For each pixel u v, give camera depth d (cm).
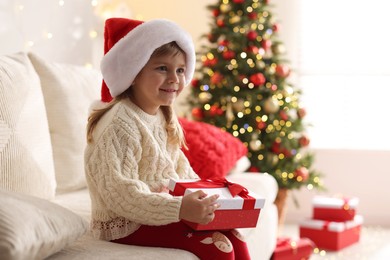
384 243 409
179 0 496
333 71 481
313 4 481
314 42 483
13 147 201
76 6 396
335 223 387
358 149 469
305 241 342
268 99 390
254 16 402
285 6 477
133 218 170
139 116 190
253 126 396
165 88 190
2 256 124
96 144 179
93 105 217
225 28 403
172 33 186
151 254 158
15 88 209
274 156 396
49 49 360
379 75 475
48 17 358
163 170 189
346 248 393
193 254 171
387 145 473
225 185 183
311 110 485
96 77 292
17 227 130
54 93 253
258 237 271
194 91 414
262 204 179
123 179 171
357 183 470
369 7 473
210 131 306
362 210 470
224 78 399
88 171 180
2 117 199
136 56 184
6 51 309
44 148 223
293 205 481
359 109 479
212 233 176
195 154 282
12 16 316
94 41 425
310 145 481
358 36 476
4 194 143
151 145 185
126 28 204
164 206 165
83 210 218
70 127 254
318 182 416
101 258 150
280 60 412
